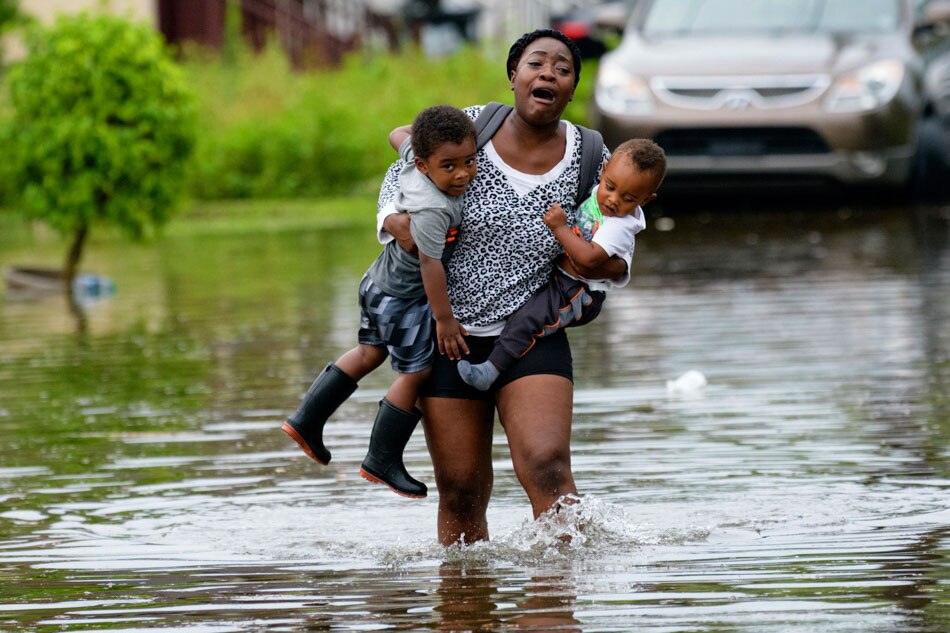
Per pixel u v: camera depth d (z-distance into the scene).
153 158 29.22
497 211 10.55
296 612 9.16
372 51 77.31
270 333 22.08
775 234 30.62
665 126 30.64
